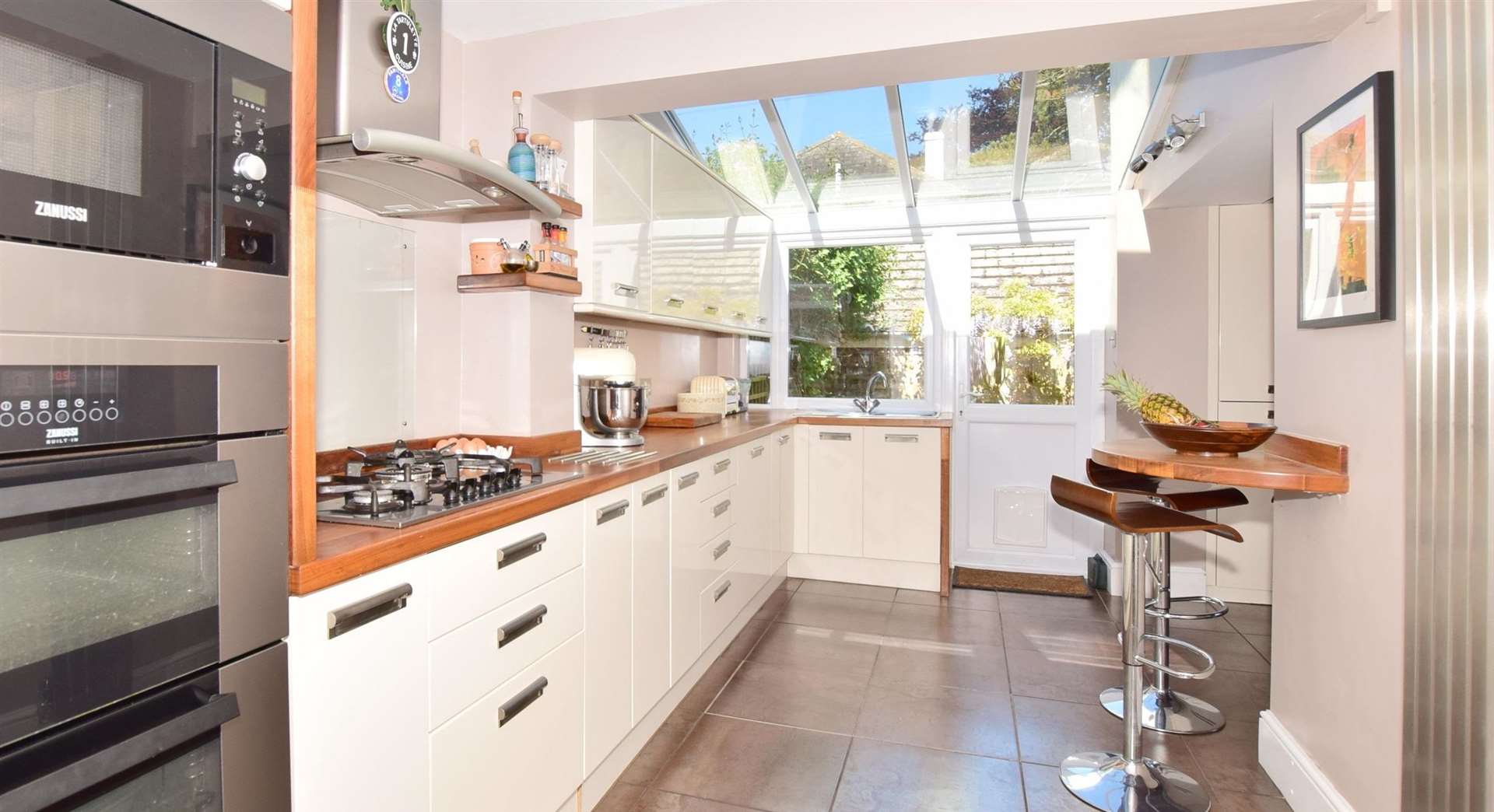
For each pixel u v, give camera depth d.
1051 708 2.78
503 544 1.72
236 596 1.14
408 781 1.46
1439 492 1.59
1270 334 3.96
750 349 5.21
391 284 2.30
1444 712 1.58
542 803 1.88
